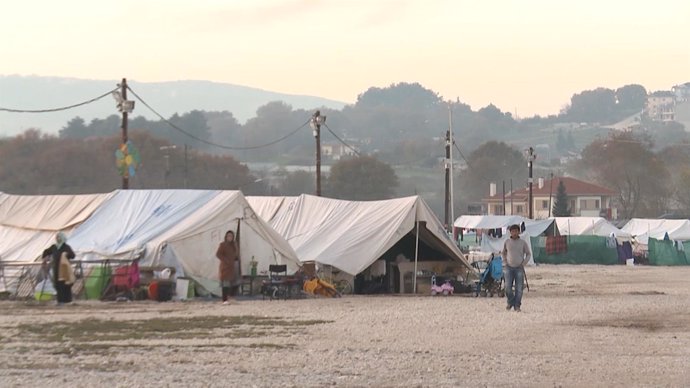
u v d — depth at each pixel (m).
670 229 176.75
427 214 85.94
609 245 158.25
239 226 78.00
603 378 35.91
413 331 51.16
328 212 90.81
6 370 37.25
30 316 58.75
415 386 33.81
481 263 98.00
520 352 43.03
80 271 73.06
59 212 84.88
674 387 34.00
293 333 50.06
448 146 181.00
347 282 82.00
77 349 43.31
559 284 100.06
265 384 33.97
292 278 75.75
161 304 68.38
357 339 47.47
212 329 51.78
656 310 64.62
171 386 33.50
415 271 84.75
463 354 42.22
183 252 74.75
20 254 80.44
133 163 113.12
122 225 79.25
